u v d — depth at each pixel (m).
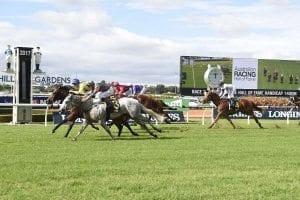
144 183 9.13
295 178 9.78
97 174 10.01
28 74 26.22
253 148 14.62
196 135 18.73
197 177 9.78
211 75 39.97
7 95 39.31
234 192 8.50
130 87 20.59
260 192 8.52
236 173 10.30
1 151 13.43
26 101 26.09
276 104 40.47
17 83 25.98
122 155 12.74
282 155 13.12
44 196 8.07
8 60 26.98
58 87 17.86
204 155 12.94
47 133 19.08
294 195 8.32
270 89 42.28
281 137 18.36
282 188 8.82
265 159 12.34
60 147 14.41
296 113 32.94
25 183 9.05
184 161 11.86
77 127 22.84
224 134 19.36
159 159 12.13
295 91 42.72
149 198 8.02
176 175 10.00
